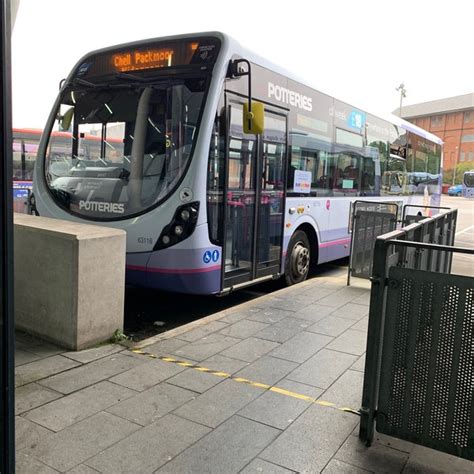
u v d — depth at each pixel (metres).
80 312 4.33
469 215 30.00
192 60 5.64
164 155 5.52
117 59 6.13
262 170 6.54
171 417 3.31
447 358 2.75
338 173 9.08
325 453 2.95
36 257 4.52
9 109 1.86
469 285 2.66
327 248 8.83
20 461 2.77
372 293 2.98
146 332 5.63
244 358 4.40
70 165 6.26
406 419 2.91
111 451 2.90
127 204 5.62
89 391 3.63
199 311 6.55
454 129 88.44
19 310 4.74
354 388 3.84
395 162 12.40
